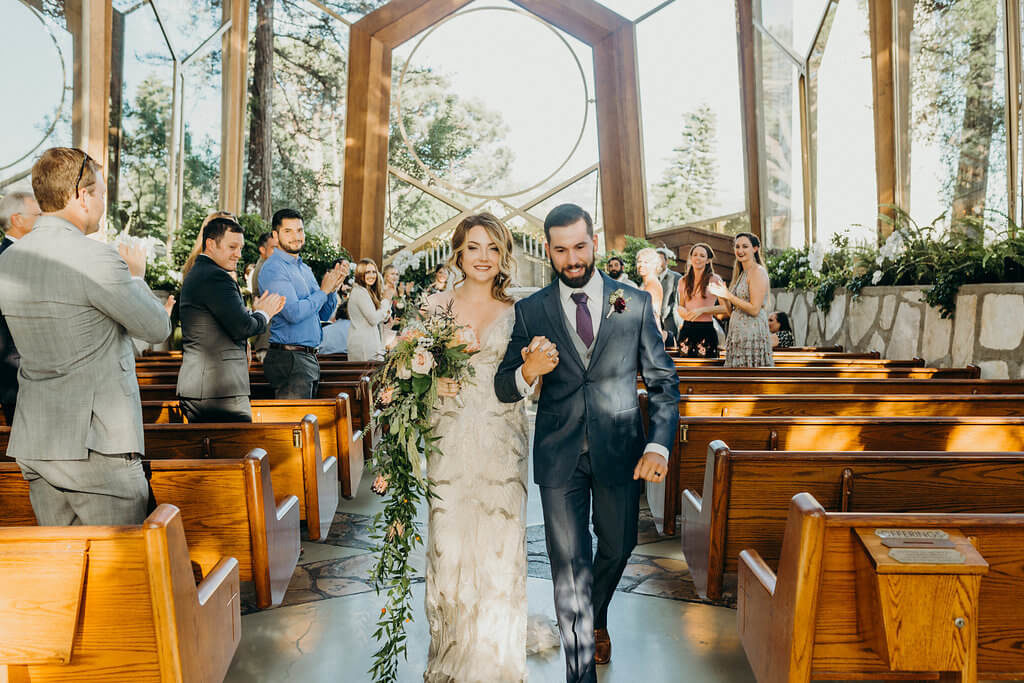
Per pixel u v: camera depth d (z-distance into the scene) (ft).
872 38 24.76
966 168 21.18
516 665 8.12
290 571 10.02
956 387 14.89
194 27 33.65
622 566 7.88
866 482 8.61
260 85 40.98
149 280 26.78
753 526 8.84
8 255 7.17
